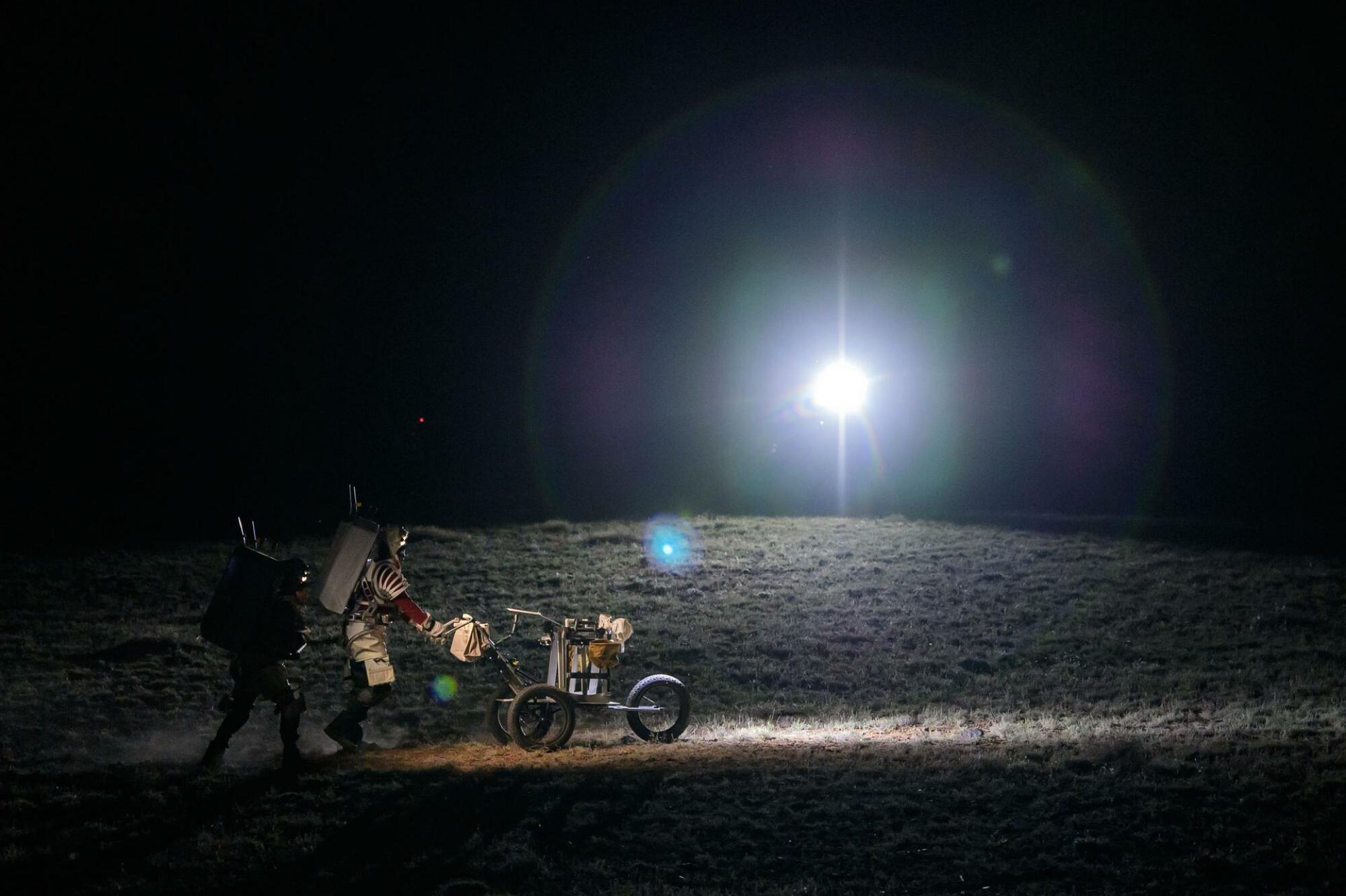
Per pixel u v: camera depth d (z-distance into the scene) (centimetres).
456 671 1822
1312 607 2227
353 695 1035
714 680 1856
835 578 2539
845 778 959
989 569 2591
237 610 963
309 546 2870
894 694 1795
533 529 3122
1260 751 1033
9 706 1620
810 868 800
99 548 2845
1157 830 846
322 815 871
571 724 1076
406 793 905
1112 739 1152
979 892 768
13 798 896
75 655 1920
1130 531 3033
